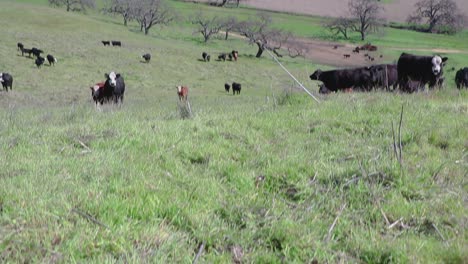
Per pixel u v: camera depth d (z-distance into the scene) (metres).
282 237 4.10
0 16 75.44
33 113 13.29
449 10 124.75
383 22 117.50
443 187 5.21
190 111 9.06
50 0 106.94
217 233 4.13
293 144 6.83
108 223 4.09
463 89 11.45
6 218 4.04
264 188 5.29
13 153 6.21
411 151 6.36
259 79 52.66
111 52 58.72
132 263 3.53
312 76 20.17
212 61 63.12
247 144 6.82
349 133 7.47
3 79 34.16
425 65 15.66
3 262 3.48
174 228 4.21
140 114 9.97
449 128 7.27
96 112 10.98
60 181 5.01
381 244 4.00
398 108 8.77
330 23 114.44
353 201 4.94
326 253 3.87
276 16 128.25
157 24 99.81
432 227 4.45
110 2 114.94
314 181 5.40
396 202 4.84
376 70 18.70
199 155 6.16
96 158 5.93
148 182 5.03
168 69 53.50
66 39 64.44
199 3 135.88
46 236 3.80
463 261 3.72
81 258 3.62
